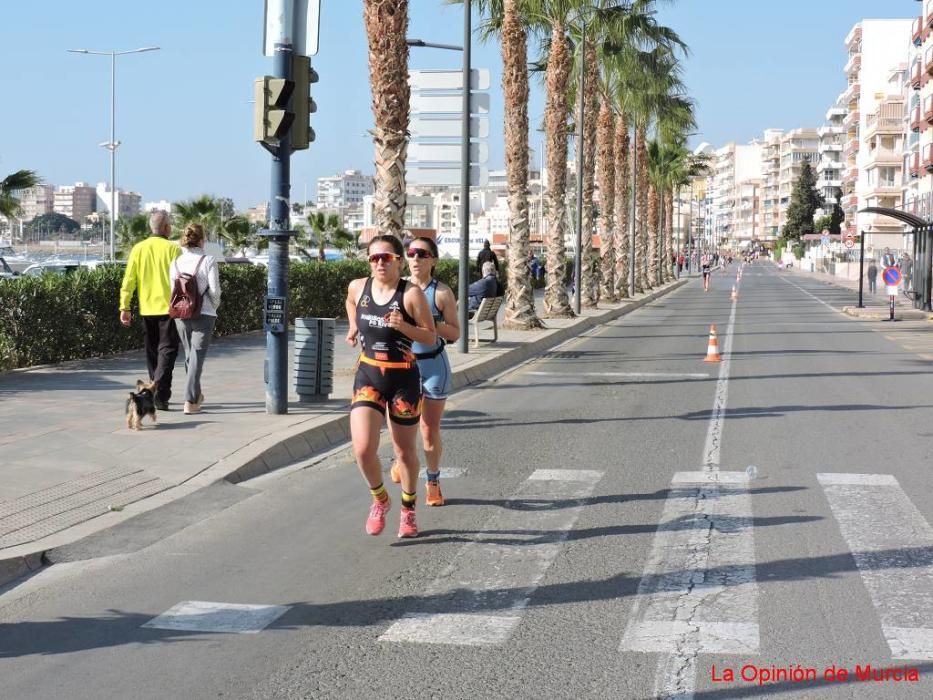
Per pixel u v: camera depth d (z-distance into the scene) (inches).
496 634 195.5
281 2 418.6
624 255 1863.9
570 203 1897.1
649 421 463.5
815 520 278.7
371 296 261.1
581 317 1241.4
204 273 430.0
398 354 261.0
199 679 177.2
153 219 457.7
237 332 879.1
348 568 241.3
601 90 1656.0
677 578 227.6
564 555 248.4
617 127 1847.9
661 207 3105.3
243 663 184.1
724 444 401.1
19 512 278.8
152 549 258.5
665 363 735.1
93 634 199.9
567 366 720.3
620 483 331.0
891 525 272.8
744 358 768.9
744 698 164.6
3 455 345.7
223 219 2095.2
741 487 322.3
